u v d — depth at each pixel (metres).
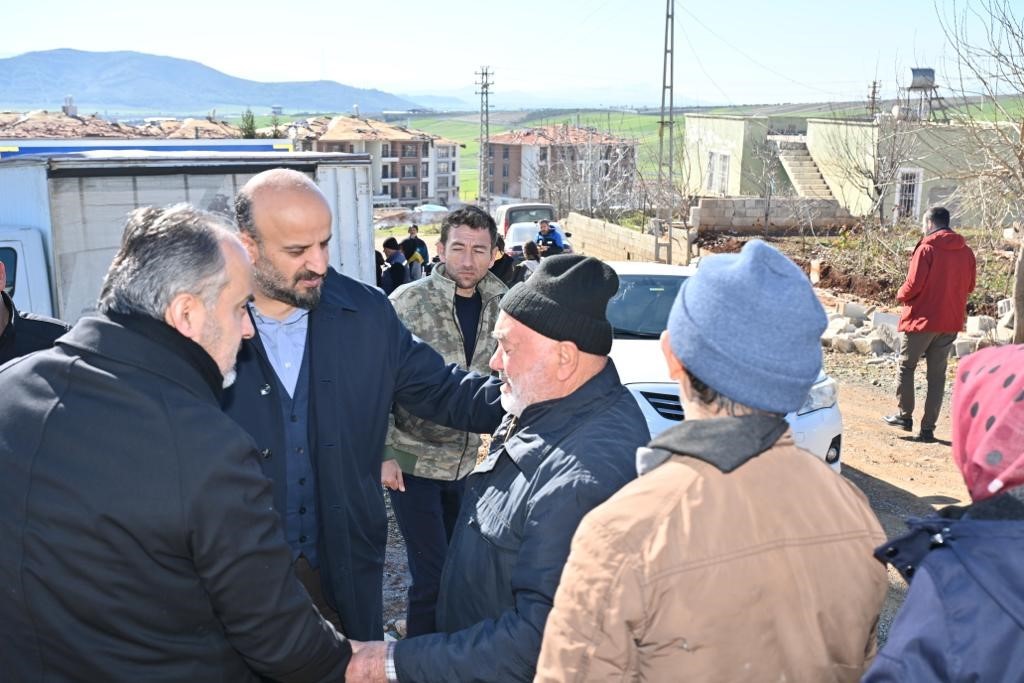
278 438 2.54
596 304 2.09
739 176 33.19
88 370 1.69
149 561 1.67
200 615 1.76
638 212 31.97
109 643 1.68
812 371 1.47
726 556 1.39
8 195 7.50
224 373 1.87
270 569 1.78
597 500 1.92
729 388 1.45
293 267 2.41
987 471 1.26
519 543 2.04
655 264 7.44
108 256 7.66
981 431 1.31
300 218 2.37
